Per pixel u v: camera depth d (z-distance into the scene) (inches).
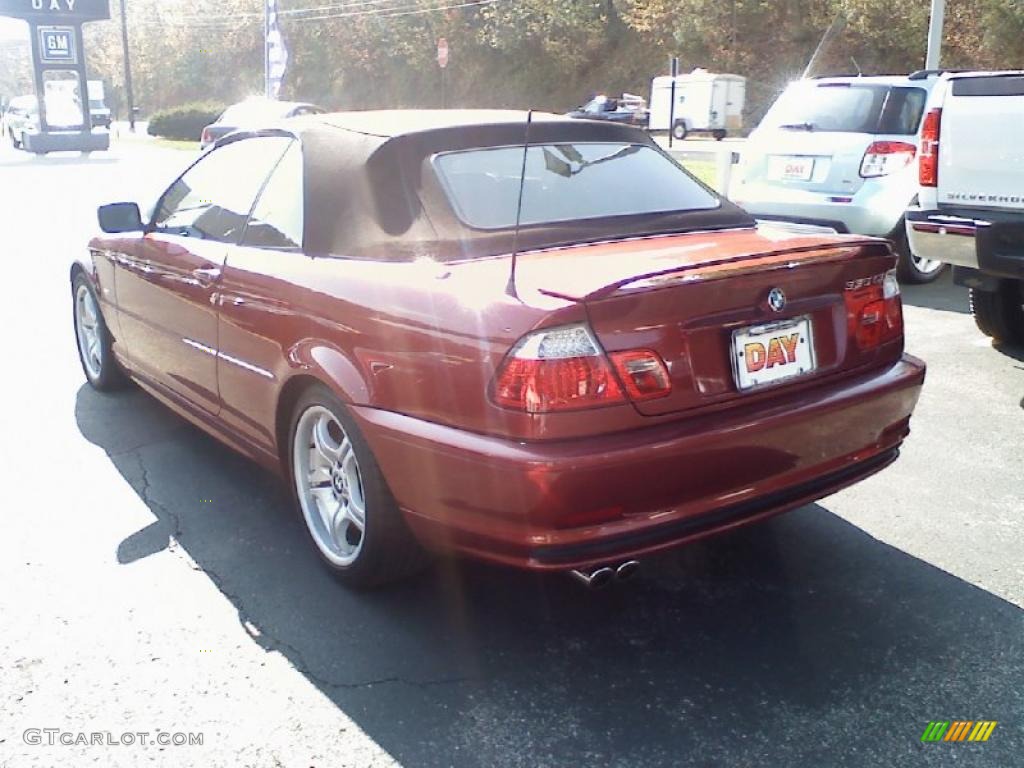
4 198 655.8
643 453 106.7
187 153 1206.3
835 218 321.1
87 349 225.3
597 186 145.9
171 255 169.6
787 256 121.0
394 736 106.2
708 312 113.4
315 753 103.5
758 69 1683.1
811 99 336.5
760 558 145.9
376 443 120.3
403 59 2269.9
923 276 338.3
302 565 143.7
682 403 111.7
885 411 130.5
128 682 115.3
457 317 112.0
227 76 2792.8
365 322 122.6
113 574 140.6
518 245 130.2
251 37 2667.3
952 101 229.0
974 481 172.9
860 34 1536.7
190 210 175.2
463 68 2171.5
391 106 2331.4
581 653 122.1
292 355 134.3
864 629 126.5
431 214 131.4
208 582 138.6
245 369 148.4
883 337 134.0
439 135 139.9
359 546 131.0
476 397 109.3
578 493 105.3
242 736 106.0
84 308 223.6
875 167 313.9
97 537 152.3
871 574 140.6
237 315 148.0
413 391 116.3
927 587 136.8
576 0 1958.7
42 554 146.4
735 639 124.8
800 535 153.0
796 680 116.0
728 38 1700.3
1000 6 1288.1
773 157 336.5
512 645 123.9
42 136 1137.4
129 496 167.5
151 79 3016.7
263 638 124.6
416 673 117.6
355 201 135.1
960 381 230.4
